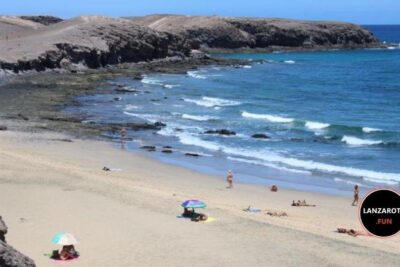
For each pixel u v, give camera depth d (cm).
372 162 3738
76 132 4484
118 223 2092
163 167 3512
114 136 4438
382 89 7944
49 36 9981
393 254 1850
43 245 1838
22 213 2167
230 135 4616
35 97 6262
